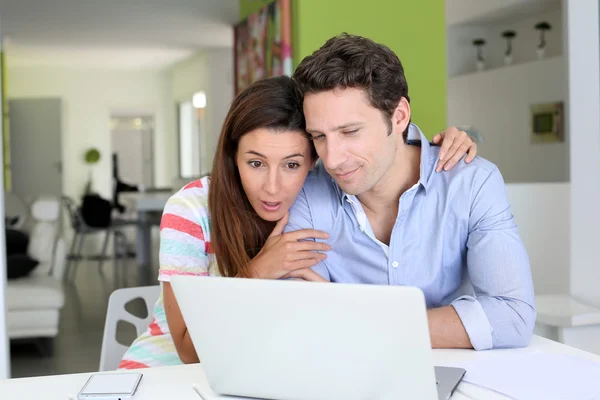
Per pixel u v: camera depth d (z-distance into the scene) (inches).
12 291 171.0
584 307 92.0
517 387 47.5
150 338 70.8
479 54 287.0
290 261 63.4
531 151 260.4
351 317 41.4
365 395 43.3
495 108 275.1
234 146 65.2
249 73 242.4
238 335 45.2
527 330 57.9
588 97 97.3
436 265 64.7
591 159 97.7
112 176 489.1
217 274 68.9
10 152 430.6
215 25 342.6
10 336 171.0
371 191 65.1
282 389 45.9
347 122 55.6
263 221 69.1
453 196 64.1
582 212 98.9
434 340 57.8
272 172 62.0
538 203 111.6
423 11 173.8
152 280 287.6
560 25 262.5
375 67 55.6
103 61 452.4
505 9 261.9
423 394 41.6
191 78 443.2
